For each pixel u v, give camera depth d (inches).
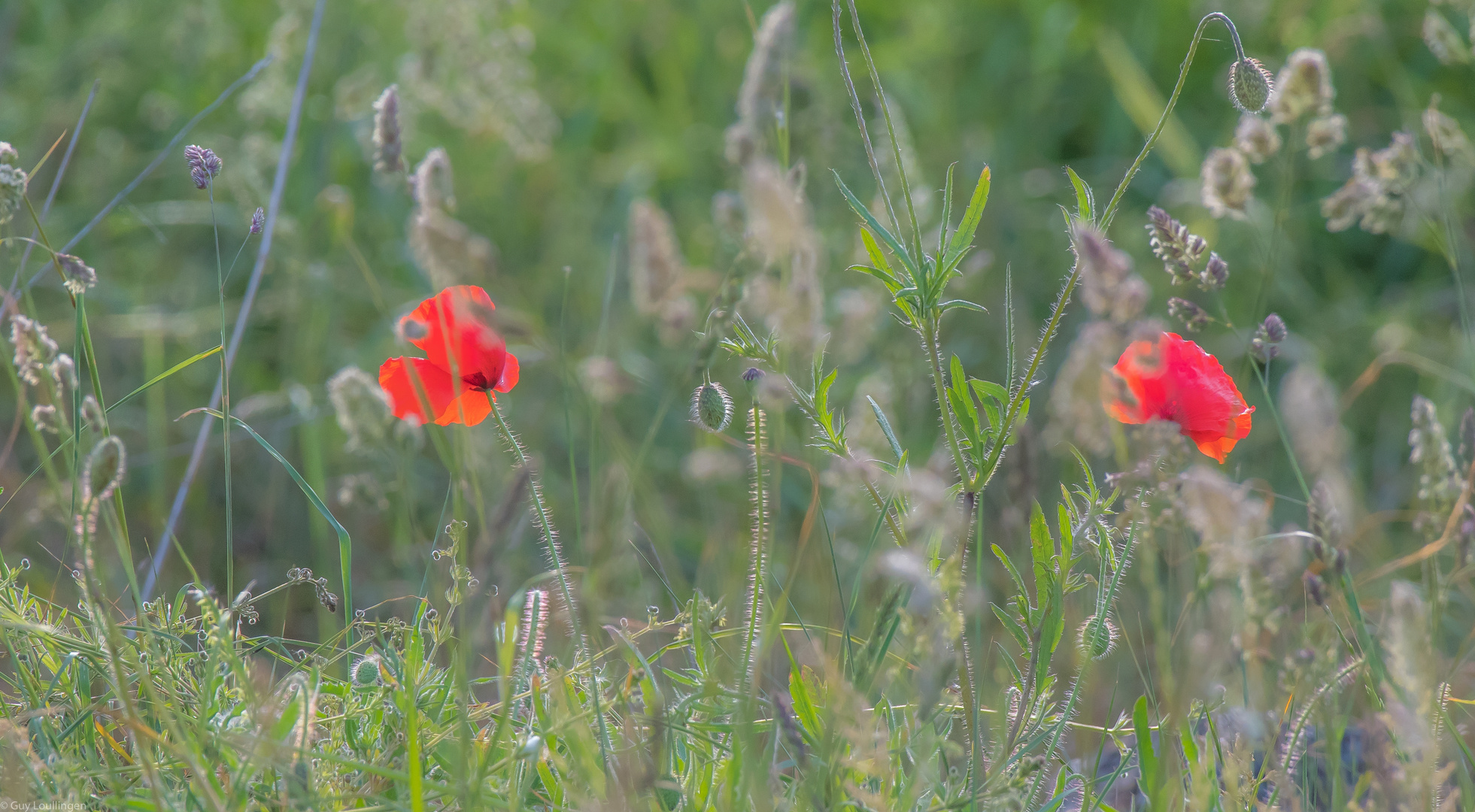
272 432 262.4
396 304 294.2
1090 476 222.2
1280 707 225.6
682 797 221.9
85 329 223.8
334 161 292.8
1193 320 227.0
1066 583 222.5
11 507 237.5
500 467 241.0
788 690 224.7
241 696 222.1
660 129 363.6
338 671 227.5
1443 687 223.0
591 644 223.6
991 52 358.6
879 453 232.2
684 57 380.8
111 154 305.0
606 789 220.4
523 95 284.5
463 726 219.5
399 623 224.4
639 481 238.7
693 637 223.0
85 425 222.5
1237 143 229.6
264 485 260.2
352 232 293.9
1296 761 223.8
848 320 227.0
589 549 224.4
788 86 231.3
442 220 223.9
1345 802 222.2
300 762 220.1
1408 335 291.3
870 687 220.8
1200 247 225.9
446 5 276.1
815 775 220.1
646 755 221.1
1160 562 231.8
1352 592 222.7
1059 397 220.4
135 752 221.9
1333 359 295.7
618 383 226.8
